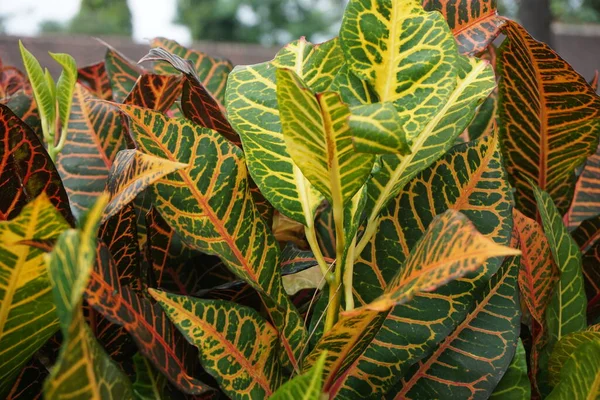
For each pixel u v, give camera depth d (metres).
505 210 0.73
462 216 0.58
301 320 0.72
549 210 0.82
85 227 0.43
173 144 0.72
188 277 0.87
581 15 14.40
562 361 0.75
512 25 0.83
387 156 0.72
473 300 0.70
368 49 0.69
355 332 0.61
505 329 0.73
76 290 0.43
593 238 0.97
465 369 0.72
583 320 0.81
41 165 0.71
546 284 0.79
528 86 0.89
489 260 0.70
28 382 0.71
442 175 0.76
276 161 0.71
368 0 0.68
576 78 0.85
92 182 0.95
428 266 0.58
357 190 0.63
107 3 15.07
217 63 1.23
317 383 0.50
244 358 0.66
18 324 0.61
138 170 0.65
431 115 0.67
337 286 0.67
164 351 0.65
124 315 0.61
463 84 0.73
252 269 0.71
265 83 0.74
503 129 0.95
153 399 0.68
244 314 0.67
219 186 0.72
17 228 0.54
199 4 15.53
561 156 0.95
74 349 0.47
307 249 0.98
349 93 0.70
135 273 0.75
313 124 0.58
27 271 0.58
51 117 0.93
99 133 0.99
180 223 0.70
